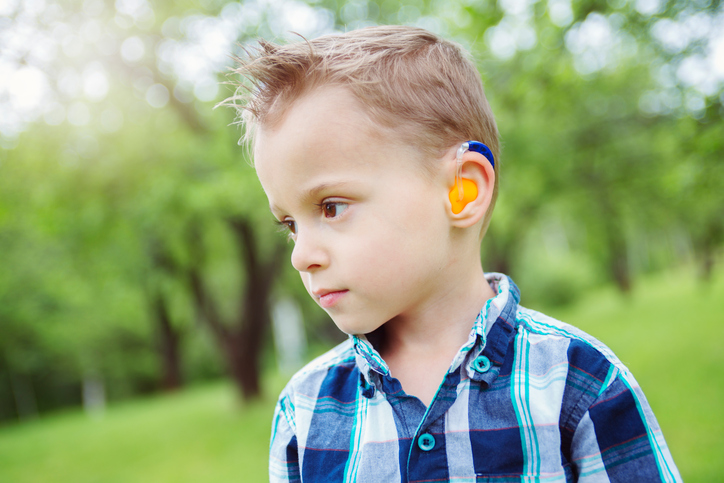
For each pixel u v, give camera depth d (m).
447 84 0.73
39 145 6.03
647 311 14.66
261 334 9.04
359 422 0.78
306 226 0.67
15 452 9.27
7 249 8.68
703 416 4.55
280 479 0.87
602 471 0.67
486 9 3.87
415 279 0.66
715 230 16.16
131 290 9.97
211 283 13.01
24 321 16.94
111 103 6.65
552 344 0.73
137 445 7.78
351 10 6.71
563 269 21.78
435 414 0.71
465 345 0.71
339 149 0.64
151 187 6.46
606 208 12.03
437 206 0.67
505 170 6.85
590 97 7.04
